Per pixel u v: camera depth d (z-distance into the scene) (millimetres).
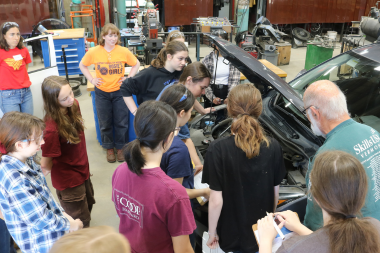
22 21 7469
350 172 902
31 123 1493
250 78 2270
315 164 986
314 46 6785
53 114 1930
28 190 1490
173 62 2387
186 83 2057
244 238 1656
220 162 1539
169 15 8945
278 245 1257
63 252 597
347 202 904
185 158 1529
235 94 1542
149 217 1186
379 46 3205
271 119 2541
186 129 2002
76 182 2180
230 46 2318
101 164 3768
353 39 6199
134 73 3693
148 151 1188
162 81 2512
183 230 1200
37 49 6977
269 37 7211
